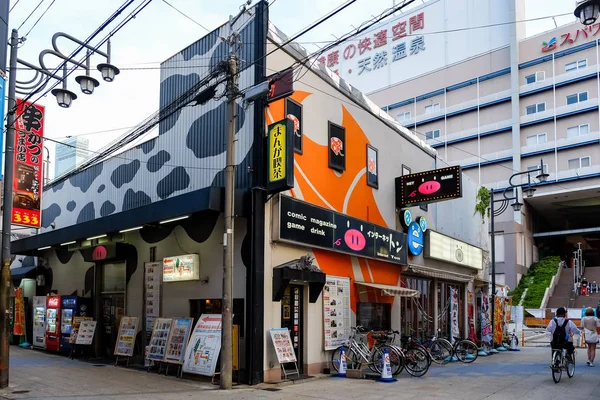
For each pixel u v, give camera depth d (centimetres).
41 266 2070
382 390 1102
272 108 1301
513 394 1074
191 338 1227
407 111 6228
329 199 1473
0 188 1164
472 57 5812
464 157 5738
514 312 3534
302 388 1117
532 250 5947
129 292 1566
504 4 5656
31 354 1728
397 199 1878
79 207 2002
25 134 1431
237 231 1248
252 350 1153
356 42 6825
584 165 5025
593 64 5044
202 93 1245
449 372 1438
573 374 1363
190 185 1461
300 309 1347
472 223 2647
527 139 5381
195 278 1314
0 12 1177
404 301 1862
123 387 1098
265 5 1320
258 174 1231
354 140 1642
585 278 5328
